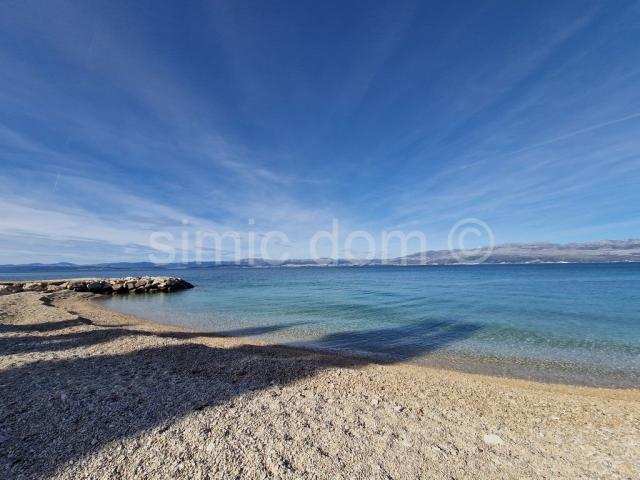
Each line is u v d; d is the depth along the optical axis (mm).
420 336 15883
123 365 8531
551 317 20922
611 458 4652
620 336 15680
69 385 6801
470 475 4117
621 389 9070
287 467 4102
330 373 8766
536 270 112312
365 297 33781
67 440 4574
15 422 5082
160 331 16281
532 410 6793
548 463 4480
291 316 22172
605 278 64750
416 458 4453
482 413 6492
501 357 12328
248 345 13445
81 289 42000
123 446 4449
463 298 31906
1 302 22938
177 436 4746
